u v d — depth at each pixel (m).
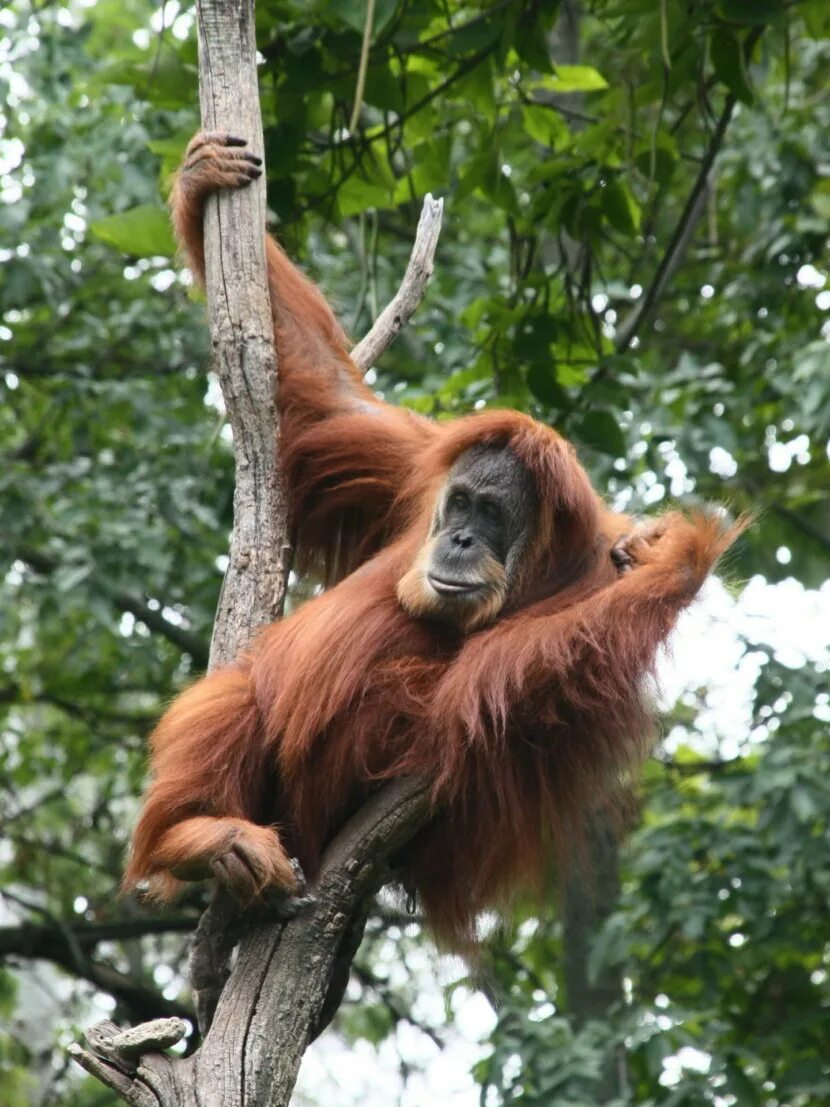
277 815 8.47
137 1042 7.03
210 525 19.42
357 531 10.06
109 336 22.16
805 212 18.89
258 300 8.69
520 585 8.68
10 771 24.89
